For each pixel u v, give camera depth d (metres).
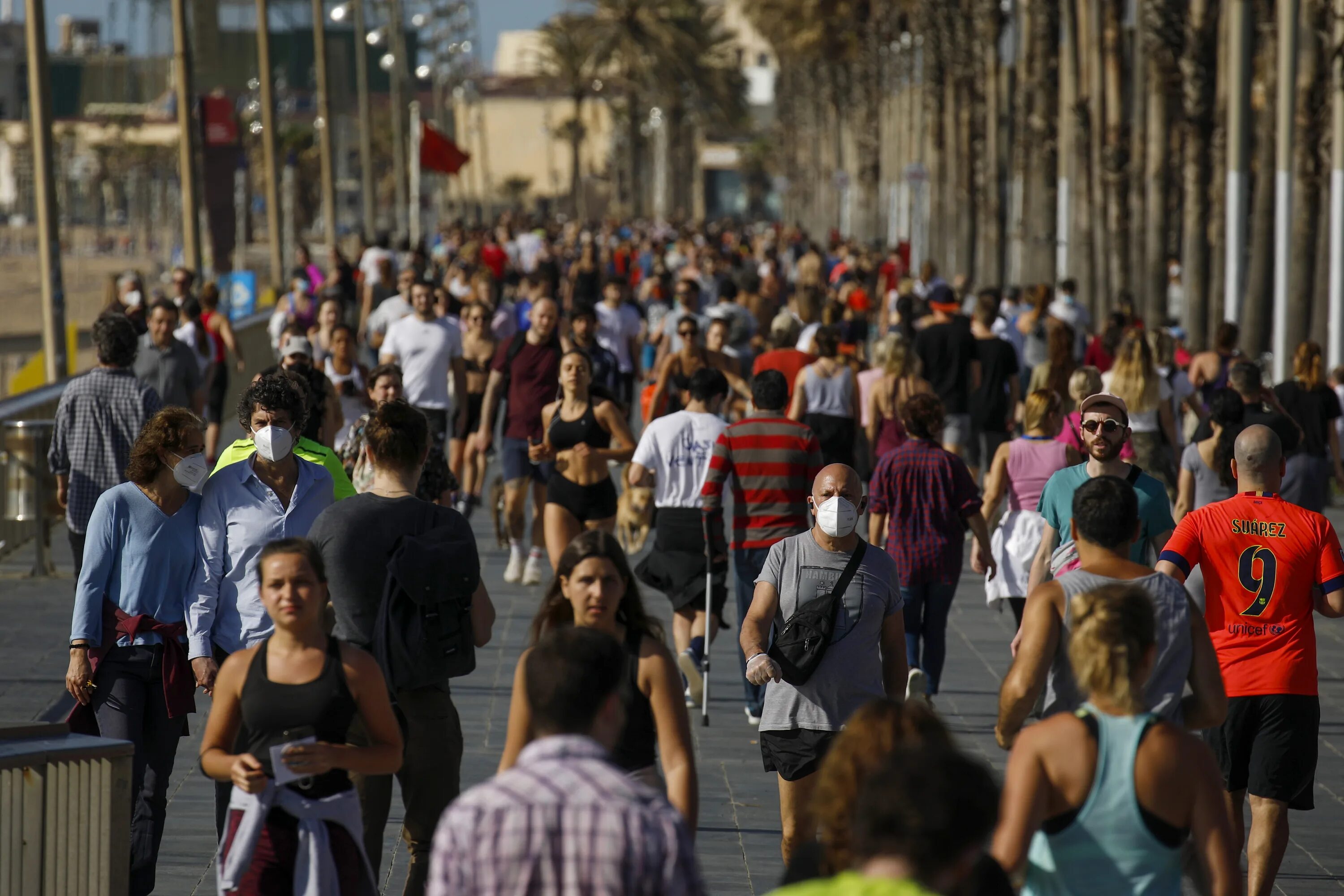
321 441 34.22
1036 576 27.17
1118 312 64.31
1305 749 23.08
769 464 33.22
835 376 44.78
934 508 33.72
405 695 21.80
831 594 23.91
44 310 66.00
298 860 17.83
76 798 19.05
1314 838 27.78
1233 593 23.22
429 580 21.28
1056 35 127.06
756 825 27.86
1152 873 15.18
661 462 34.94
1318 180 76.81
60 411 34.41
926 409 34.03
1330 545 23.20
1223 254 91.69
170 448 23.52
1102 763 15.17
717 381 35.19
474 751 31.94
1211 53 89.31
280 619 18.14
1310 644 23.27
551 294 66.69
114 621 23.31
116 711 23.12
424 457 22.86
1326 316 77.75
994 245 157.00
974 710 35.56
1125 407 27.23
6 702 35.06
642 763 17.75
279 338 78.50
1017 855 14.98
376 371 38.03
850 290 96.31
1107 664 15.38
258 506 23.53
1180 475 35.94
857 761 13.17
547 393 47.31
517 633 42.22
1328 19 76.00
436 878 12.75
